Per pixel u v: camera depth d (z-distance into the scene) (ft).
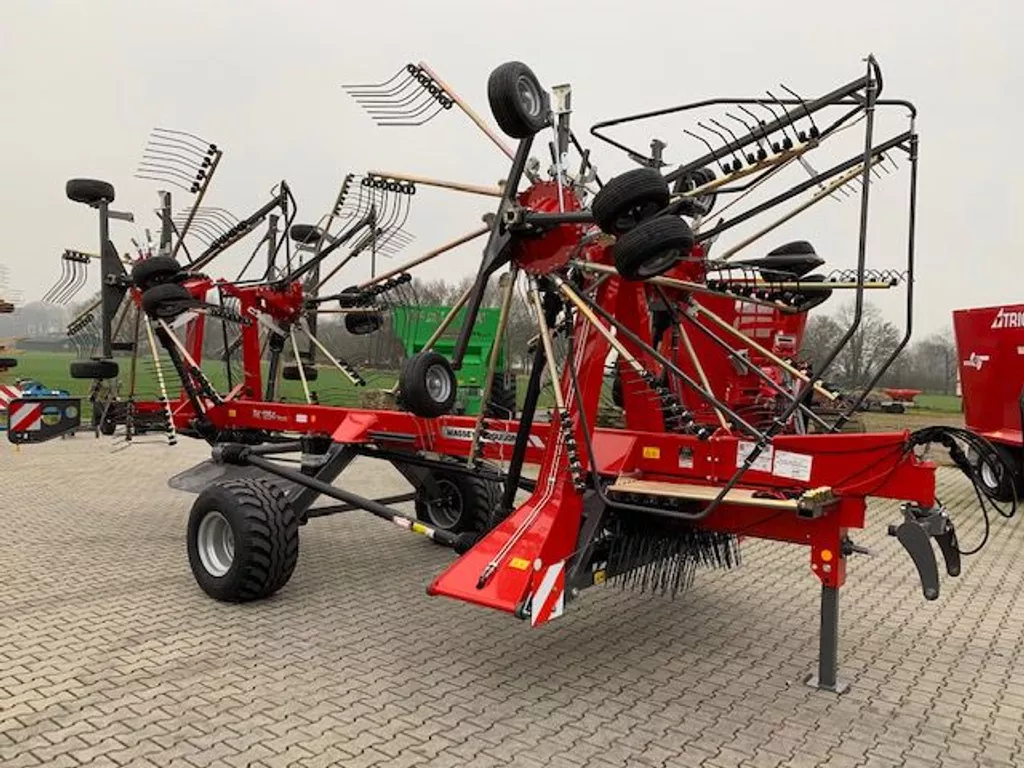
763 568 20.88
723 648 15.12
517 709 12.31
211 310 21.98
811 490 12.43
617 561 14.08
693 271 16.12
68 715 11.71
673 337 16.57
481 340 32.71
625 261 11.06
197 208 23.98
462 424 17.35
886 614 17.29
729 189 14.55
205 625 15.70
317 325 26.89
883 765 10.82
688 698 12.85
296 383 31.53
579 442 13.82
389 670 13.71
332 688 12.91
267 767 10.36
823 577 13.07
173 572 19.27
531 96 12.79
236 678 13.19
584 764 10.66
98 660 13.82
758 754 11.03
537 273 13.62
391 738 11.26
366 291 22.53
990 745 11.44
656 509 12.96
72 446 44.09
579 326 14.06
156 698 12.35
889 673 14.02
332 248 23.29
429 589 12.98
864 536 25.34
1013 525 27.30
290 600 17.42
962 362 33.37
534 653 14.69
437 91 16.74
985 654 14.99
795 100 12.01
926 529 12.25
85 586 18.10
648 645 15.21
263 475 22.18
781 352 22.68
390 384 24.90
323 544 22.70
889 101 12.15
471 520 21.72
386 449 19.02
